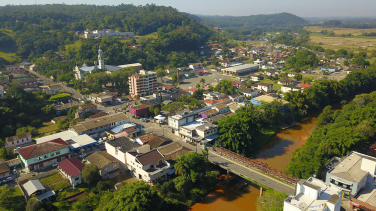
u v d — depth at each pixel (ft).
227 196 276.00
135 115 462.19
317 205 185.06
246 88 605.31
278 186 251.19
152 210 215.31
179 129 380.99
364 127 337.93
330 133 322.96
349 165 262.47
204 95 552.41
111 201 222.07
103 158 297.53
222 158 311.88
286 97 515.91
